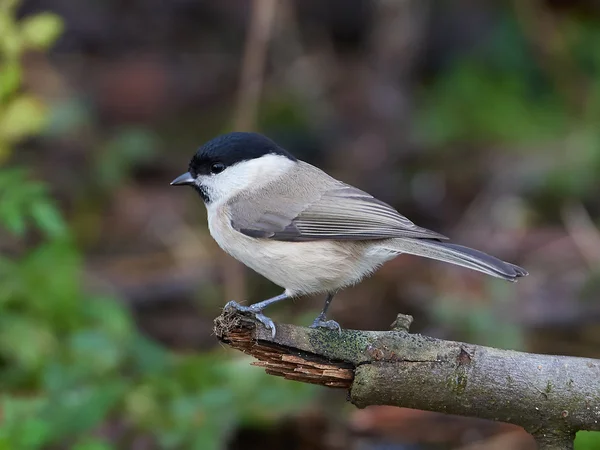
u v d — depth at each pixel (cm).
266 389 866
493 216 1304
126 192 1387
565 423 555
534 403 554
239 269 1148
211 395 823
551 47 1538
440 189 1377
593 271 1136
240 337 585
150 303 1138
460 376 557
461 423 911
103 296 1056
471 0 1616
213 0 1736
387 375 561
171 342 1069
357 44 1700
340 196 739
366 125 1523
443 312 1062
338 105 1558
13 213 835
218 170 769
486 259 664
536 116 1503
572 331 1059
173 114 1569
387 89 1544
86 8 1683
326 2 1691
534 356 562
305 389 872
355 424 902
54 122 1368
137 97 1577
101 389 808
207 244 1272
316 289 735
